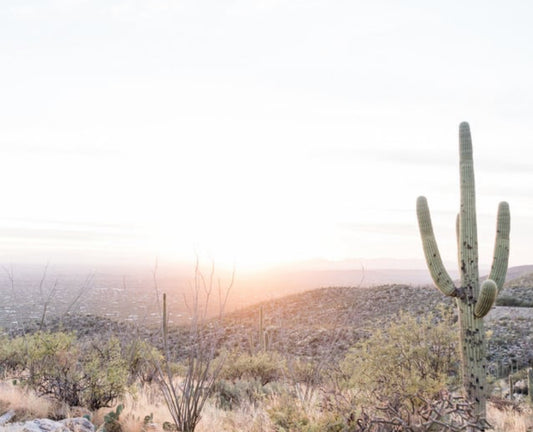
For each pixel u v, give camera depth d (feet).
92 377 28.04
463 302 29.22
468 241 29.35
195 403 24.82
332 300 184.85
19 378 32.09
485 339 28.81
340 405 22.21
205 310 24.70
